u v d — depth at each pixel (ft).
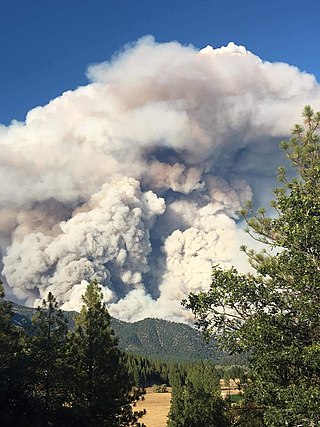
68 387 91.66
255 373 44.34
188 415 117.08
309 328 44.83
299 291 44.52
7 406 64.75
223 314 48.03
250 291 46.39
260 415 51.34
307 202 44.98
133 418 98.12
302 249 44.80
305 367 41.47
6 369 75.77
